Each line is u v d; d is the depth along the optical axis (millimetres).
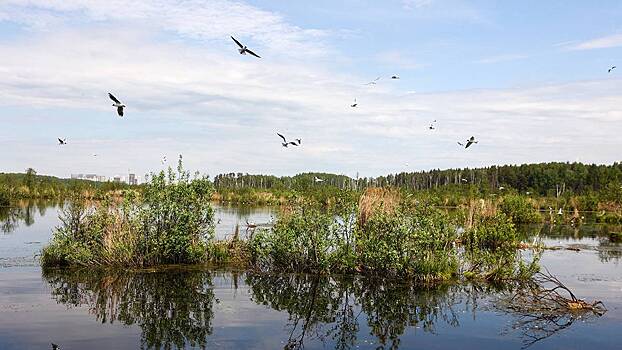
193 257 20656
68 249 19750
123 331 12336
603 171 100438
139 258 19859
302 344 11797
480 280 18984
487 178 103062
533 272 19156
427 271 18328
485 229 27266
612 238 33094
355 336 12531
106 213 20562
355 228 20062
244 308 14812
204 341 11766
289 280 18609
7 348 10891
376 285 18109
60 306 14367
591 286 18188
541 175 100562
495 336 12602
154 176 20391
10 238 27250
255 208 59312
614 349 11633
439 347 11734
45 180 72188
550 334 12680
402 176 87625
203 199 21578
